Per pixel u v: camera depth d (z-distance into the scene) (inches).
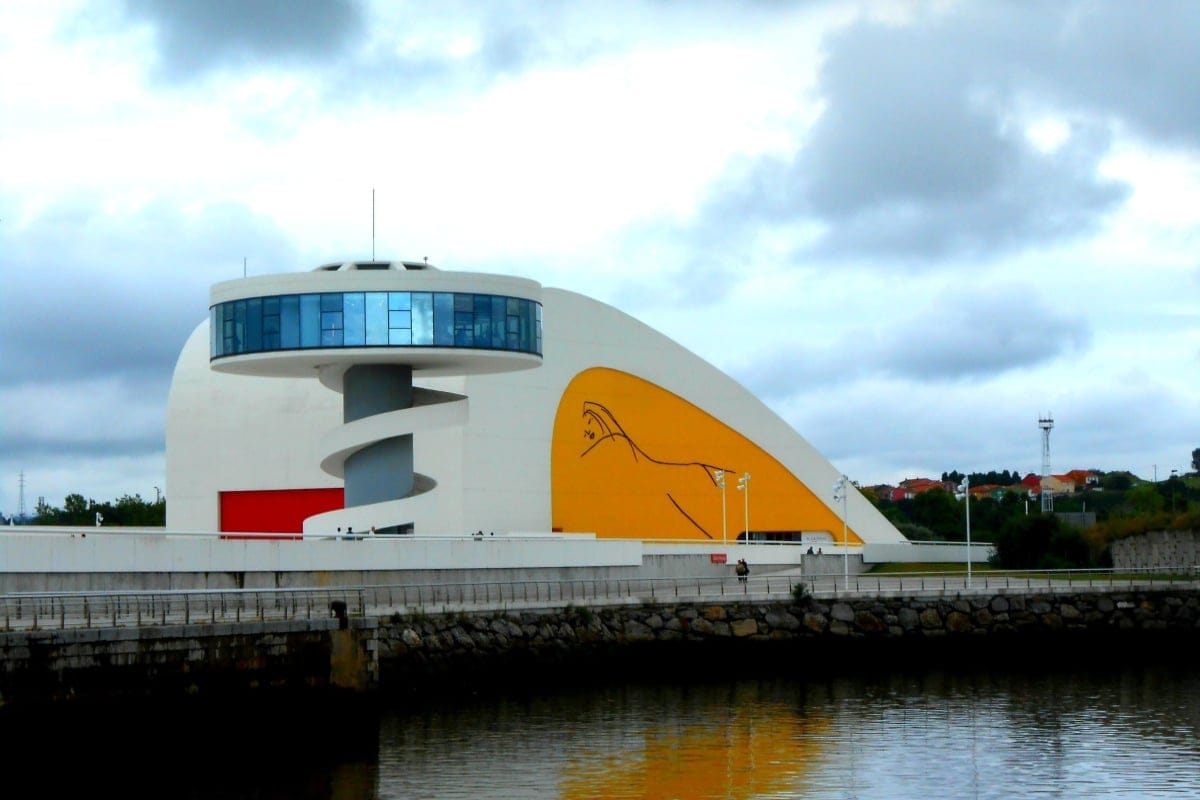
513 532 3646.7
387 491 2795.3
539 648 2640.3
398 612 2445.9
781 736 2153.1
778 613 2974.9
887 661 3029.0
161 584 2255.2
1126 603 3208.7
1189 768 1948.8
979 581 3400.6
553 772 1894.7
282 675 1998.0
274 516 3882.9
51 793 1721.2
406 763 1925.4
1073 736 2166.6
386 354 2704.2
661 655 2832.2
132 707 1808.6
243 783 1796.3
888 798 1790.1
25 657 1707.7
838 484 3299.7
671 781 1859.0
